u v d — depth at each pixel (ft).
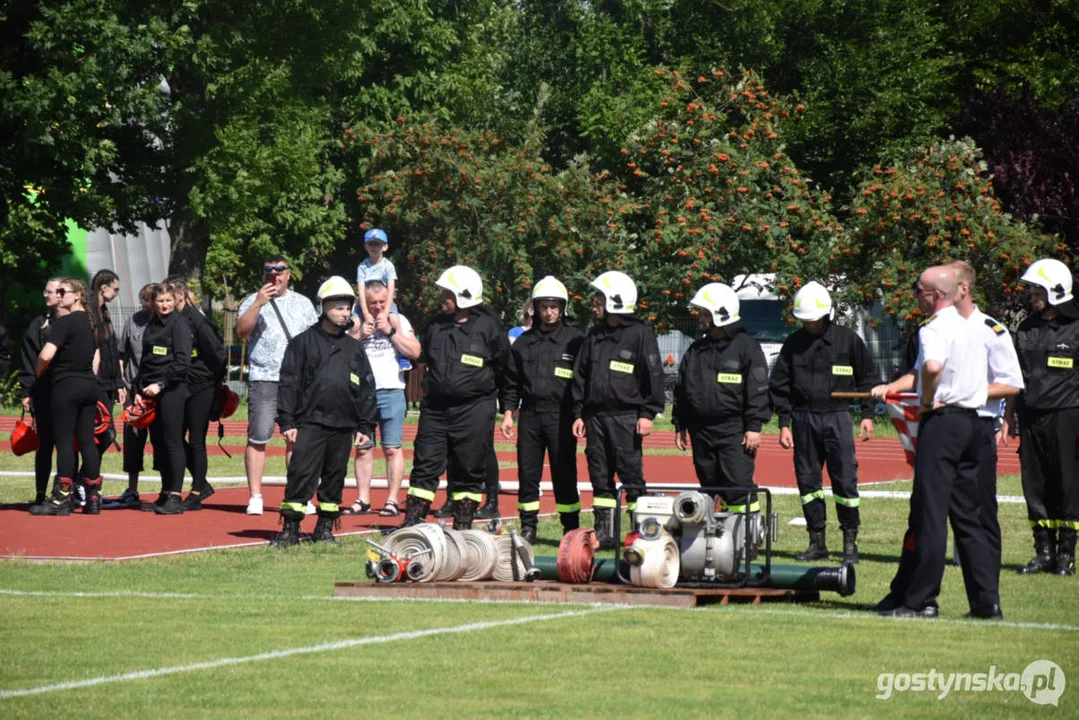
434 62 426.10
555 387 109.19
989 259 292.81
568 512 110.63
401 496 150.71
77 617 73.87
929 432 76.59
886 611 77.92
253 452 130.41
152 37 309.01
